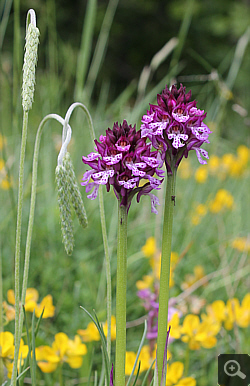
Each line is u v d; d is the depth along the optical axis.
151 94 0.99
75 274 0.87
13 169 0.85
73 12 3.23
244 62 2.97
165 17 3.82
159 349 0.45
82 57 0.98
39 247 0.91
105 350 0.47
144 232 1.07
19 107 0.76
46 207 1.01
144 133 0.45
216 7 3.79
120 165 0.44
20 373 0.51
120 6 3.72
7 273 0.84
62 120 0.46
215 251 1.04
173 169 0.45
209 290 0.82
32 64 0.46
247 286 0.88
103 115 1.29
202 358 0.65
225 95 1.03
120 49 3.78
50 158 1.11
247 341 0.69
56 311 0.75
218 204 1.10
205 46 3.66
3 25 0.75
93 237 0.99
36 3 1.60
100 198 0.48
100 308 0.75
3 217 0.93
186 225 1.11
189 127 0.45
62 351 0.56
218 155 1.65
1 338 0.53
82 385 0.62
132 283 0.86
